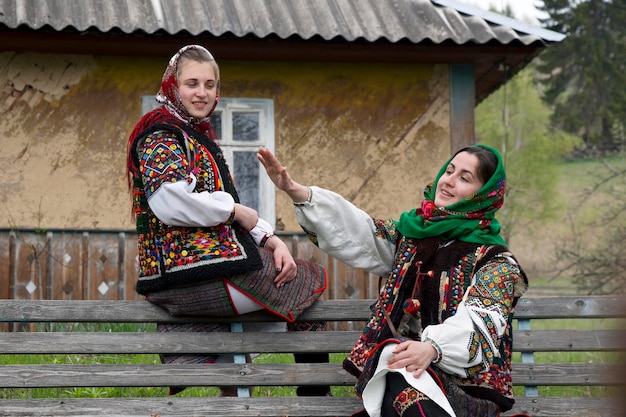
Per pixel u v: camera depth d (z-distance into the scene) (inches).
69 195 364.8
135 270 356.5
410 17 383.6
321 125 387.9
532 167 1216.8
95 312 181.9
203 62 176.4
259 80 385.1
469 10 391.9
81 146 367.2
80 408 177.5
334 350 187.2
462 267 165.3
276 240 179.6
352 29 368.5
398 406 155.5
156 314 182.9
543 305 199.9
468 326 157.2
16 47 358.6
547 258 1184.8
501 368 162.2
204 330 184.5
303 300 182.5
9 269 347.6
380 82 392.2
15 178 361.1
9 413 174.9
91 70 370.0
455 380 159.6
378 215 387.9
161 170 167.2
